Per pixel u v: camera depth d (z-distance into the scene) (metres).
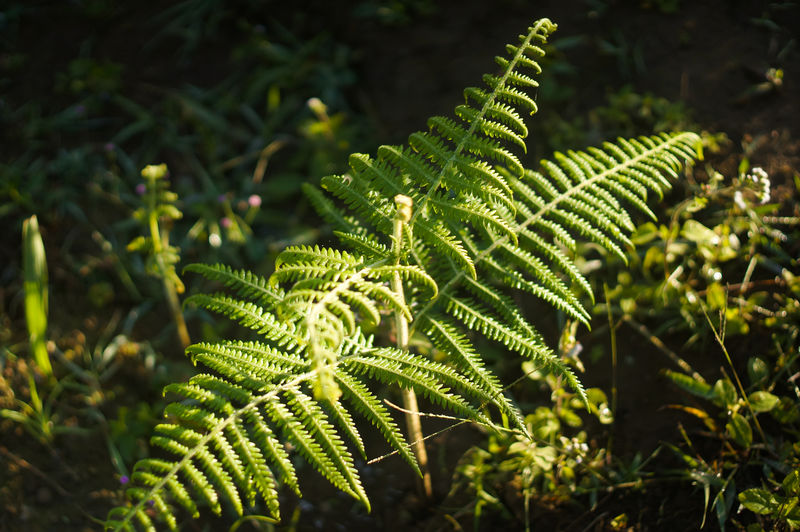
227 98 3.50
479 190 1.72
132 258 3.03
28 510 2.37
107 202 3.20
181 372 2.71
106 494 2.43
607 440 2.38
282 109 3.46
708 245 2.57
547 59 3.30
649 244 2.72
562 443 2.27
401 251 1.66
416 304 1.91
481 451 2.36
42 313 2.18
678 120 2.99
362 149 3.27
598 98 3.19
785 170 2.80
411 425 2.07
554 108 3.18
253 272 3.00
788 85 3.05
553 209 1.94
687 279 2.63
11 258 3.03
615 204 1.92
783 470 2.15
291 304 1.47
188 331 2.85
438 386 1.61
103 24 3.78
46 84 3.58
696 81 3.14
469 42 3.49
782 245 2.64
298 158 3.31
